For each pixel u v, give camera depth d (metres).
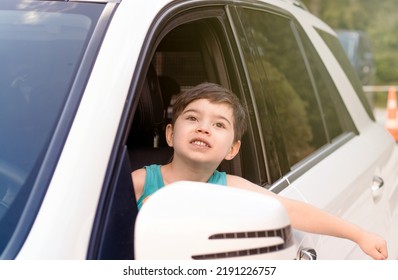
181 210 1.72
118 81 2.01
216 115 2.39
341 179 3.36
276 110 3.16
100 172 1.85
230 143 2.44
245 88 2.89
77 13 2.26
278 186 2.86
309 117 3.77
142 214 1.71
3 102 2.08
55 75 2.11
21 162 1.91
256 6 3.36
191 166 2.42
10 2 2.40
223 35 2.86
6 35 2.28
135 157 2.99
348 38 17.41
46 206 1.77
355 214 3.34
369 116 4.60
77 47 2.16
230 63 2.87
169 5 2.36
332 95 4.09
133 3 2.24
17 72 2.16
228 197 1.76
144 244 1.70
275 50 3.73
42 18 2.29
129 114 1.99
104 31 2.14
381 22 31.70
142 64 2.10
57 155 1.88
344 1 32.12
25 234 1.74
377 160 4.01
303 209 2.54
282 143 3.09
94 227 1.77
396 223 3.95
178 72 3.72
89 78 2.01
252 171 2.82
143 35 2.15
